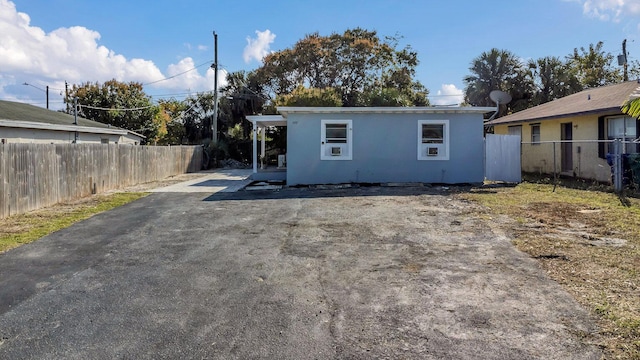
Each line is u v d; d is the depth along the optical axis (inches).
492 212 298.8
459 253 198.1
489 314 130.3
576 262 178.4
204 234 250.7
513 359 104.0
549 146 600.1
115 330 125.3
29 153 335.0
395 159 505.7
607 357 103.6
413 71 1266.0
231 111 1235.9
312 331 122.3
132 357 109.3
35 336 122.3
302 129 503.5
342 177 506.3
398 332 120.3
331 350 111.0
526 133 666.2
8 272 182.2
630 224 247.4
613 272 164.6
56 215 316.8
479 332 118.7
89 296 153.3
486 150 503.2
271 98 1230.3
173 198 405.7
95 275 177.2
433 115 503.2
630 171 395.9
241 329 124.3
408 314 132.3
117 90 1174.3
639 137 432.5
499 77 939.3
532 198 364.5
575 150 540.4
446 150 504.4
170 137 1327.5
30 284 166.9
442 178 505.4
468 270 173.0
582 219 267.1
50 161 365.7
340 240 229.3
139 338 119.9
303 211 321.4
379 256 197.3
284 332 121.9
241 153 1106.7
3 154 303.7
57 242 234.7
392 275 169.8
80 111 1065.5
